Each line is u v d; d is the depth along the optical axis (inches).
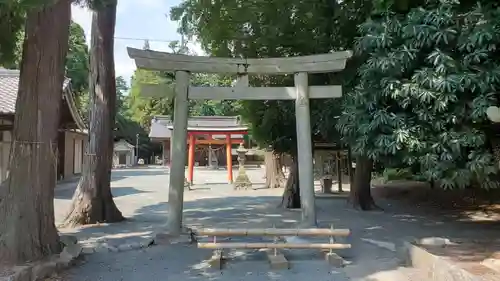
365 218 390.3
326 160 686.5
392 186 599.5
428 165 205.6
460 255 211.0
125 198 581.6
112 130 387.5
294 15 348.5
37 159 213.9
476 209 423.2
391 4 215.9
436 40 193.8
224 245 232.2
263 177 1050.7
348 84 315.0
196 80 1159.0
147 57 285.6
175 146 293.7
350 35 334.6
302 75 295.6
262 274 215.2
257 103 435.8
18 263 199.5
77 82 1034.7
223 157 1617.9
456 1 196.4
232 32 362.6
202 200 565.0
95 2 221.9
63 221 363.6
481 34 183.8
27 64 214.1
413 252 229.0
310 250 259.0
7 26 248.2
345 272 217.0
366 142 222.7
